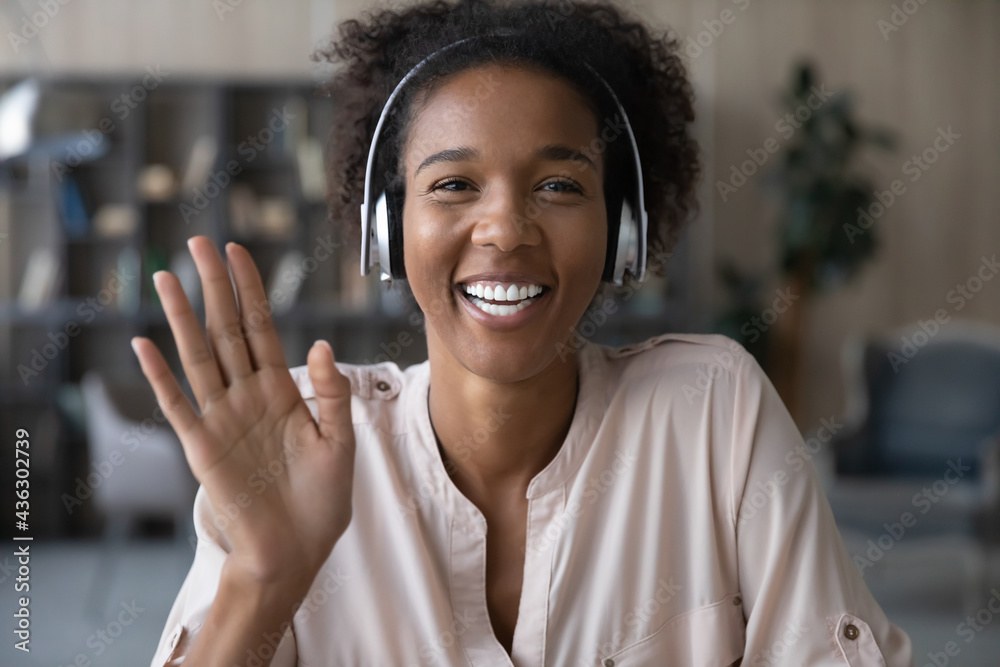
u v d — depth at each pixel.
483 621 0.85
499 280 0.76
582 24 0.93
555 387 0.84
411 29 0.97
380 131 0.84
